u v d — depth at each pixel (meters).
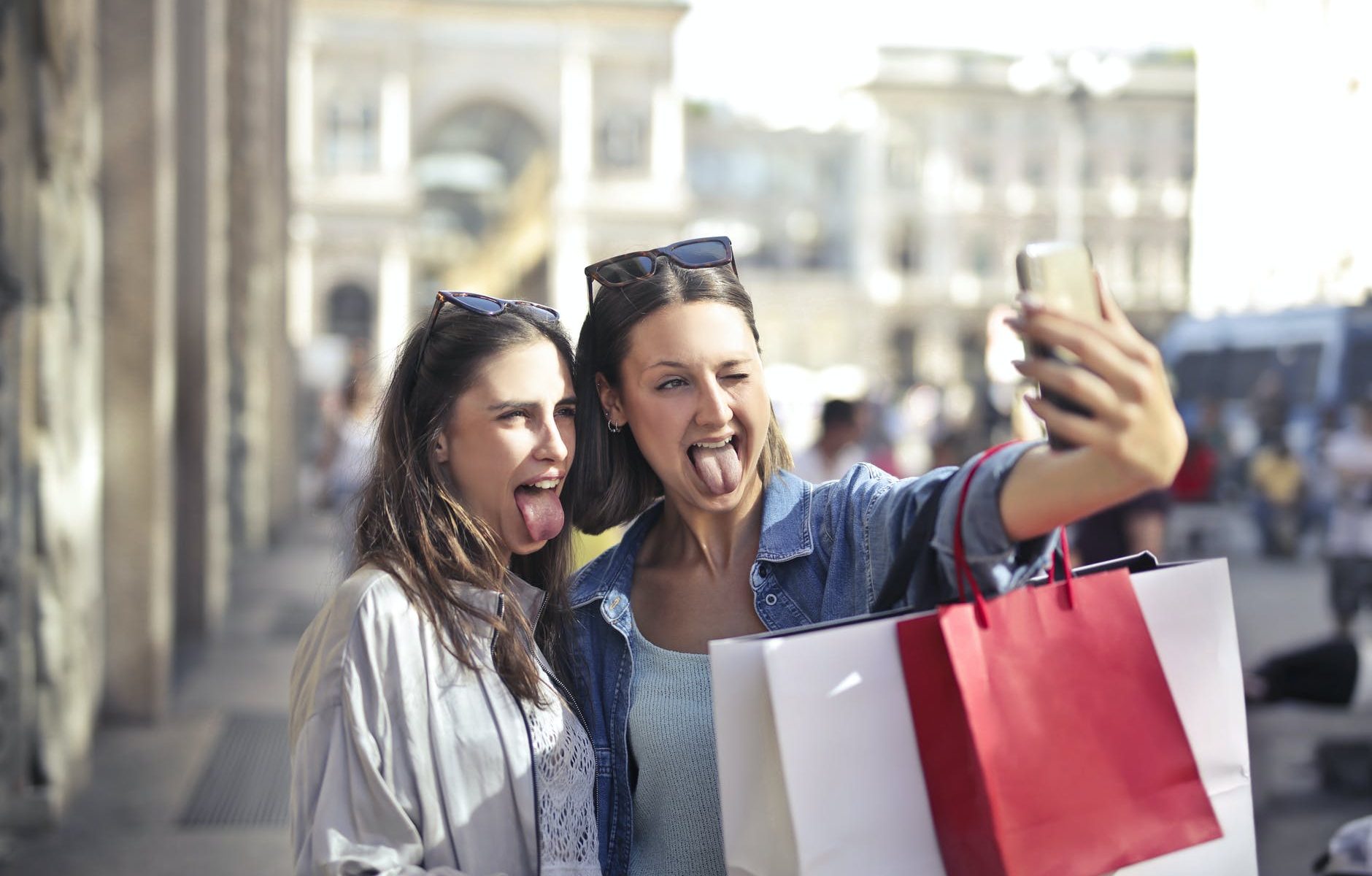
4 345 4.56
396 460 1.84
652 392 1.83
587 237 47.06
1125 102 55.19
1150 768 1.44
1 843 4.73
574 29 46.88
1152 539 5.48
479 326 1.84
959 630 1.40
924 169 56.44
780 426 2.00
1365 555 9.34
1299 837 4.91
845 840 1.40
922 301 56.47
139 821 5.05
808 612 1.88
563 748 1.80
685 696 1.87
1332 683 4.75
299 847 1.67
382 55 45.81
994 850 1.40
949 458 9.95
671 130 47.53
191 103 8.23
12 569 4.63
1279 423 15.94
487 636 1.78
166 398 6.46
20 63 4.55
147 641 6.41
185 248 8.41
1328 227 6.80
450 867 1.67
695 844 1.84
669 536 2.02
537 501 1.87
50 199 4.81
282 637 8.90
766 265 59.16
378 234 46.09
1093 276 1.27
